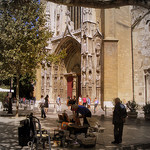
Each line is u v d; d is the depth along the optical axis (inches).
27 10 660.7
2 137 358.9
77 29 1226.6
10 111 772.0
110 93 973.2
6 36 634.2
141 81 1024.9
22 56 637.9
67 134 329.4
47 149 285.7
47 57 698.8
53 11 1422.2
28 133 295.3
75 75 1299.2
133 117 687.1
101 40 1070.4
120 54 1038.4
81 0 205.3
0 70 676.7
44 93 1382.9
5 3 264.8
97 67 1075.9
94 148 292.2
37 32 685.3
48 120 588.1
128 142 328.5
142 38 1037.2
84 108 325.1
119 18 1051.9
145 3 194.2
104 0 204.8
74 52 1328.7
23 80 1711.4
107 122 565.6
